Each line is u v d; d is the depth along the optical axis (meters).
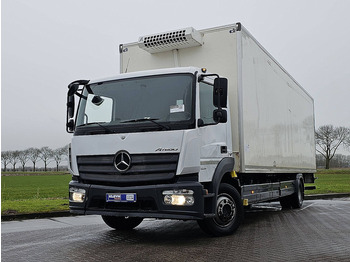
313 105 16.48
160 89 7.16
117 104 7.32
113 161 6.96
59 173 102.88
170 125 6.75
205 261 5.74
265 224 9.62
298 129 13.38
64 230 9.20
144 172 6.74
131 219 9.23
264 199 10.09
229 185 7.96
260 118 9.39
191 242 7.27
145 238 7.85
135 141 6.83
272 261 5.73
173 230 8.92
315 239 7.48
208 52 8.58
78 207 7.23
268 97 10.12
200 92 7.14
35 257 6.23
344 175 58.38
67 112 7.77
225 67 8.35
